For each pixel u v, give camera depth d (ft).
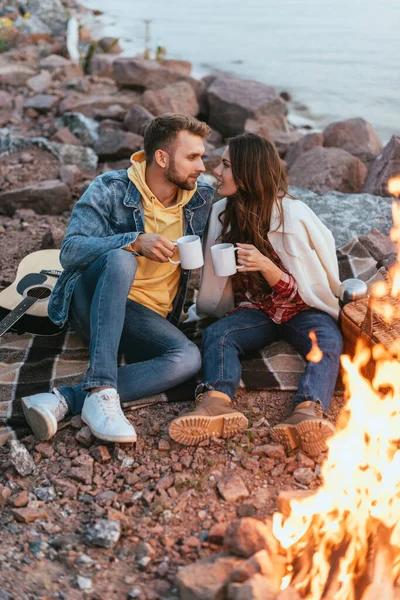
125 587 7.99
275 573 7.82
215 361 11.01
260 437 10.46
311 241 11.87
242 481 9.52
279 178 11.41
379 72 35.17
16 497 9.30
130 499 9.36
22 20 48.03
